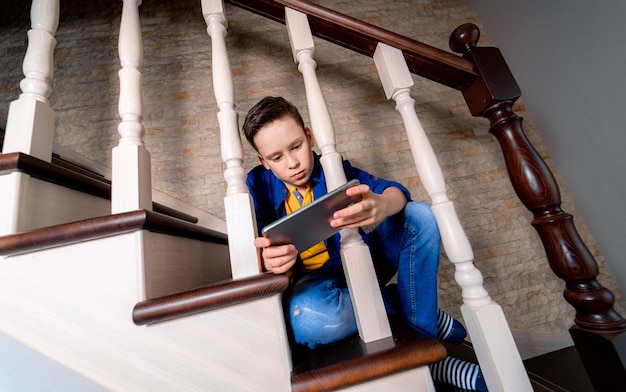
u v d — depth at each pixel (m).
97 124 1.29
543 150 1.39
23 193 0.47
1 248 0.42
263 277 0.45
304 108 1.41
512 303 1.21
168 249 0.55
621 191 1.10
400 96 0.68
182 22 1.52
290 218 0.42
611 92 1.05
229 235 0.50
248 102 1.41
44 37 0.61
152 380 0.42
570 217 0.64
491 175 1.38
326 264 0.75
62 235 0.43
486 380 0.54
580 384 0.91
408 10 1.69
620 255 1.16
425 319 0.61
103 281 0.44
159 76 1.40
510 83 0.68
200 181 1.27
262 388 0.43
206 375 0.43
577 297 0.61
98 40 1.44
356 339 0.55
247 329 0.44
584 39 1.11
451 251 0.58
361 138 1.41
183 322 0.44
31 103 0.56
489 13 1.61
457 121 1.46
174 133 1.32
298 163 0.67
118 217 0.45
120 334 0.43
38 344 0.42
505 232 1.30
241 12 1.58
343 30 0.72
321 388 0.43
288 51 1.52
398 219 0.64
